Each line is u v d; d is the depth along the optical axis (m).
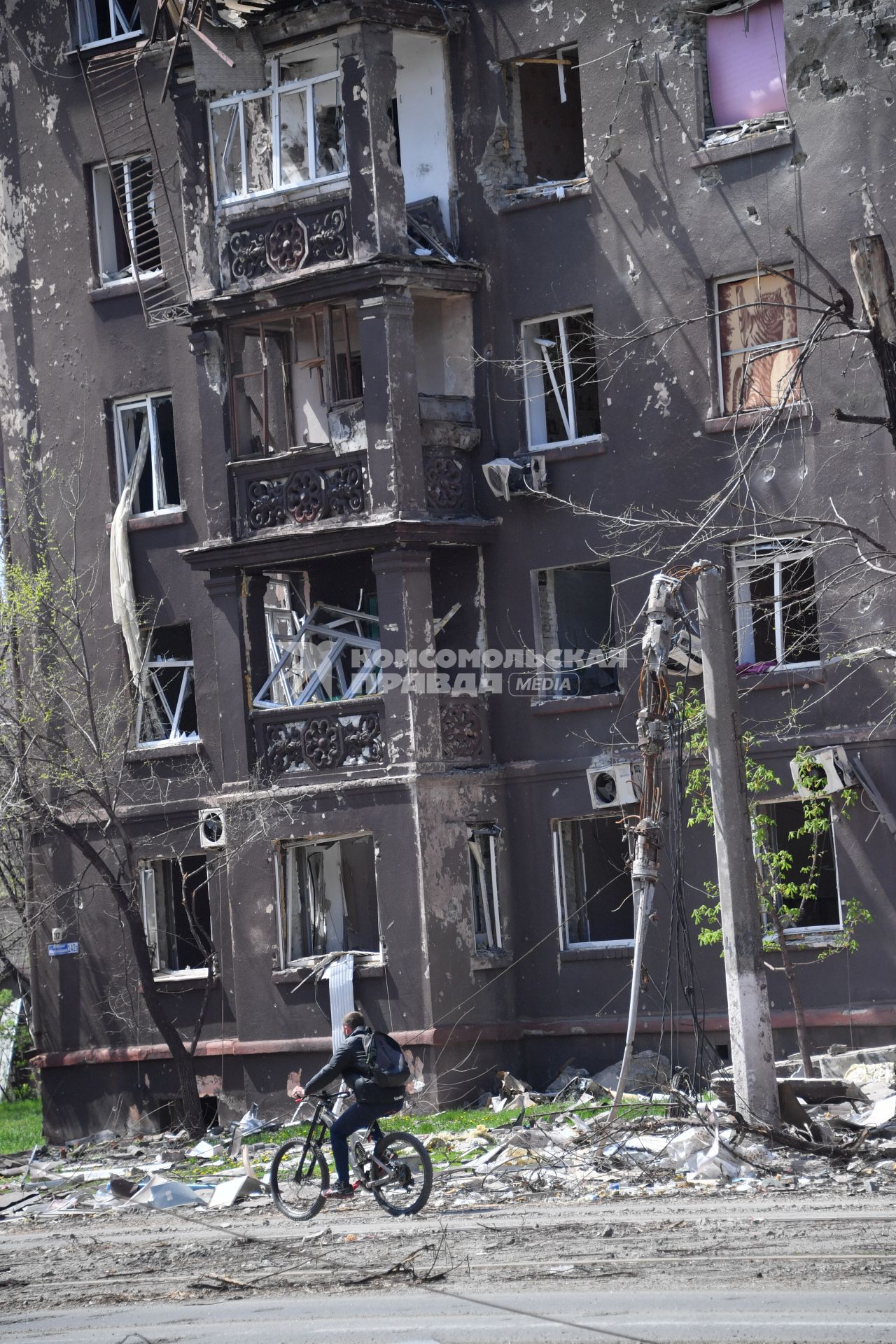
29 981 130.12
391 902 96.06
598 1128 74.00
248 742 101.94
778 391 92.12
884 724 87.81
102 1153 100.88
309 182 98.31
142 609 109.38
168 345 109.19
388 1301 47.09
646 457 95.44
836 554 89.50
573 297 97.88
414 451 96.81
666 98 94.94
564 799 97.81
